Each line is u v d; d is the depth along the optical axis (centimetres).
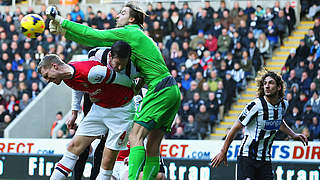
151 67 792
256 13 2361
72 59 2394
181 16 2436
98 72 759
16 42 2506
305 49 2116
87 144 813
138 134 793
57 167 805
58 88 2373
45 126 2311
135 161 783
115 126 801
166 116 805
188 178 1362
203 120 2008
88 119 810
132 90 818
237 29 2341
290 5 2464
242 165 930
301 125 1864
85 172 1409
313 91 1958
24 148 1505
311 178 1260
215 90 2100
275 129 928
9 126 2156
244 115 918
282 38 2378
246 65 2166
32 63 2423
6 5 2914
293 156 1274
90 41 809
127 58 760
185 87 2147
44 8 2672
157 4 2527
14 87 2355
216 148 1345
